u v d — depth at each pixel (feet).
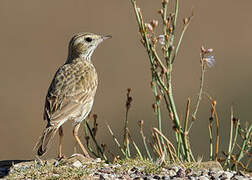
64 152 104.22
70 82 61.16
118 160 56.39
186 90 128.06
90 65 65.05
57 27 151.53
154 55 60.75
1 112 120.16
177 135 62.44
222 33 150.00
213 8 160.04
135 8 61.31
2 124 116.98
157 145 62.54
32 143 112.98
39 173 52.06
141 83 130.21
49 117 58.39
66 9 158.81
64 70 62.85
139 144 102.78
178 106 121.39
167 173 52.34
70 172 51.60
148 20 148.46
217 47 144.87
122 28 150.71
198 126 109.70
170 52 60.80
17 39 146.00
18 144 112.68
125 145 62.80
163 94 61.98
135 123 117.19
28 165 54.49
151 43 60.95
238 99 124.26
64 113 59.00
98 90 128.06
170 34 61.11
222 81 132.16
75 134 60.44
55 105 59.47
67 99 59.98
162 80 61.82
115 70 134.92
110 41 146.10
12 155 109.81
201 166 54.34
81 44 66.28
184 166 54.34
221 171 52.95
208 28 151.74
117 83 130.31
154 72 61.77
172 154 59.93
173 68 135.23
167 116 114.21
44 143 55.36
